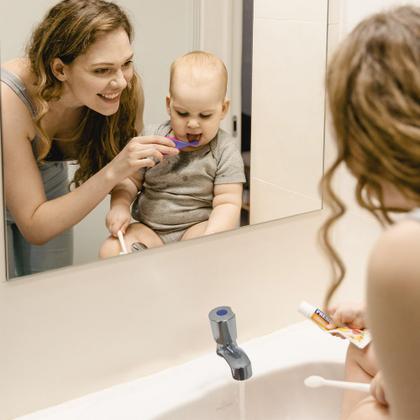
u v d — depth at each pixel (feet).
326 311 4.11
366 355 3.99
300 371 4.41
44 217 3.65
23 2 3.35
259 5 4.04
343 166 4.73
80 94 3.57
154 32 3.71
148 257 4.07
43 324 3.84
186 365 4.37
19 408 3.89
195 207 4.10
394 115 2.38
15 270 3.66
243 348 4.55
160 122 3.84
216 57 3.93
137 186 3.89
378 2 4.25
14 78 3.40
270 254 4.58
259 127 4.22
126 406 4.00
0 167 3.47
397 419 2.68
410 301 2.48
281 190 4.45
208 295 4.37
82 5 3.49
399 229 2.53
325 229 3.06
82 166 3.68
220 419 4.21
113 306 4.03
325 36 4.41
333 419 4.42
